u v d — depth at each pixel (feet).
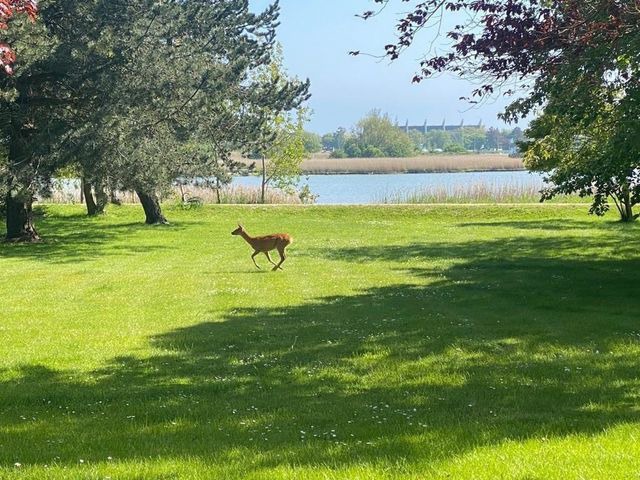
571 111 41.75
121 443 20.98
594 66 37.37
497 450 18.79
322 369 31.76
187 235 108.58
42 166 87.15
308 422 23.09
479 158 400.47
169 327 42.75
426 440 20.12
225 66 105.91
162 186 99.30
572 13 36.73
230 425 22.97
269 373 31.24
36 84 92.12
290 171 188.85
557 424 21.75
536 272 64.95
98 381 30.01
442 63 37.76
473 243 91.86
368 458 18.44
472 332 39.19
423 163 371.56
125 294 56.24
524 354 33.83
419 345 36.35
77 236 107.86
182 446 20.54
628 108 42.11
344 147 503.20
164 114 97.76
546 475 16.65
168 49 94.73
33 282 63.31
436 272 66.80
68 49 84.33
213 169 117.80
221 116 118.83
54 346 37.37
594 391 26.86
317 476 17.06
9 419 24.34
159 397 27.27
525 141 109.19
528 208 136.05
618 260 72.54
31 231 101.60
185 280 63.77
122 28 87.61
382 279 62.95
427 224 123.03
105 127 87.40
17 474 18.01
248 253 86.33
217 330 41.55
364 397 26.78
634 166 53.88
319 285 60.13
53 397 27.30
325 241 98.22
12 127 93.56
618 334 37.70
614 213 131.03
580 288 55.06
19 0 30.60
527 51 37.50
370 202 169.68
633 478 16.37
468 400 25.89
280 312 47.57
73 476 17.75
